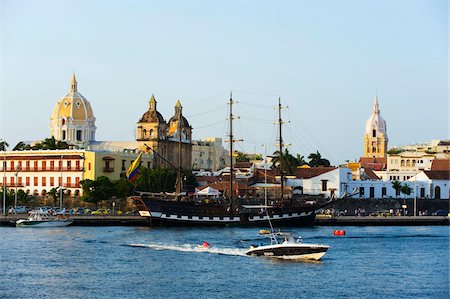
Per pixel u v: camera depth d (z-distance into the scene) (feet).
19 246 537.24
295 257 473.67
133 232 649.61
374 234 640.17
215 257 482.69
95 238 591.37
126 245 541.75
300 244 472.85
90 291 380.99
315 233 645.92
